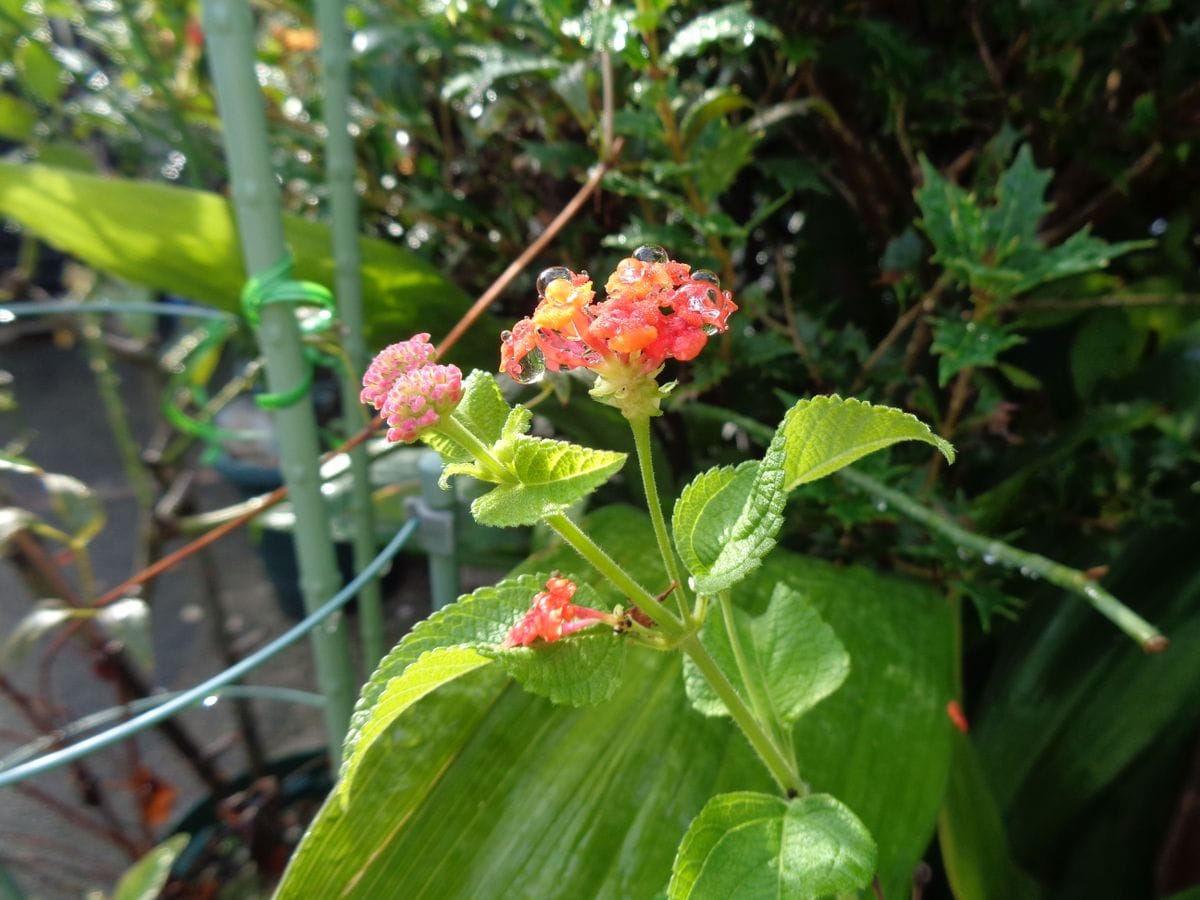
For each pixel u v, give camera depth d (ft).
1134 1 1.03
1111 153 1.08
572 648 0.51
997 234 0.90
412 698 0.51
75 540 1.19
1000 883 0.92
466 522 1.18
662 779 0.76
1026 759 1.06
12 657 1.14
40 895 1.55
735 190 1.33
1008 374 0.97
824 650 0.65
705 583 0.48
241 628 2.22
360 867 0.71
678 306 0.48
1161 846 1.16
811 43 1.05
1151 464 1.06
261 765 1.55
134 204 1.00
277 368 0.97
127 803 1.73
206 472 2.76
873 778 0.80
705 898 0.51
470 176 1.31
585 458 0.48
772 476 0.48
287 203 1.52
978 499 1.03
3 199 0.98
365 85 1.38
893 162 1.22
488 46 1.10
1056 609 1.13
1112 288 1.15
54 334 3.44
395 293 1.14
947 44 1.20
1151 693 1.03
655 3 0.91
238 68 0.87
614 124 0.99
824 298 1.34
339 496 1.45
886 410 0.48
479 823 0.73
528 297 1.28
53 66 1.49
